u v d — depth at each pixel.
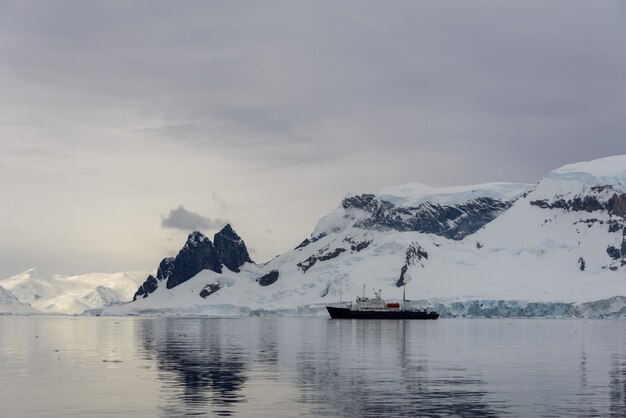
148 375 135.12
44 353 187.62
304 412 98.06
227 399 107.50
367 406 102.31
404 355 179.25
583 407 102.00
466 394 112.50
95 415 95.88
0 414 96.62
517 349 199.38
